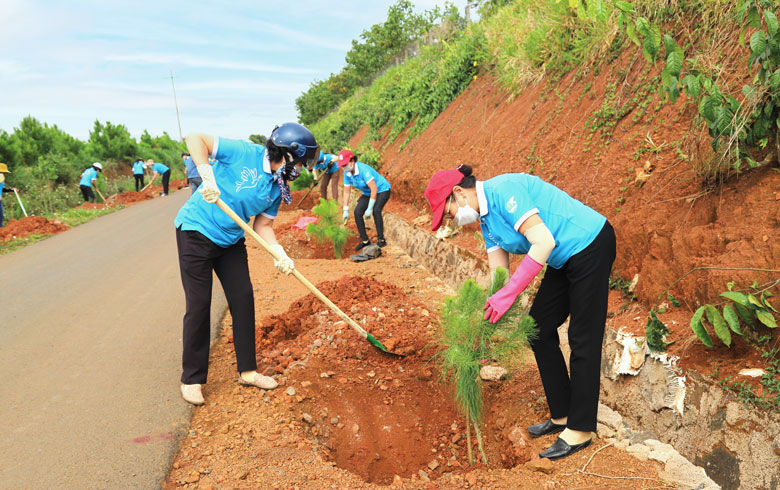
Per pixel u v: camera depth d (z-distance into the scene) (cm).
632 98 471
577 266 261
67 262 790
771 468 211
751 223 287
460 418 354
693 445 249
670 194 358
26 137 2248
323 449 306
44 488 253
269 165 334
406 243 770
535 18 750
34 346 440
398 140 1219
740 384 234
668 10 466
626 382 296
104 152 2933
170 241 936
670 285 317
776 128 293
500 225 271
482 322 293
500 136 686
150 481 259
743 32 292
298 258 823
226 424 312
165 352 420
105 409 330
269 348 429
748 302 246
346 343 418
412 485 267
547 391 296
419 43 1897
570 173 493
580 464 263
